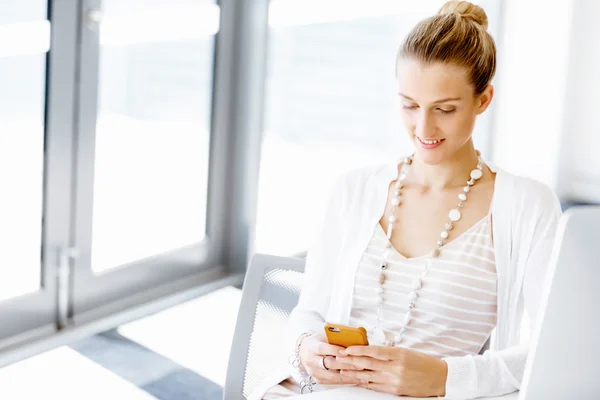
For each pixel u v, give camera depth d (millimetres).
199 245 3857
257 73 3848
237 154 3957
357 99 4383
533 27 4797
